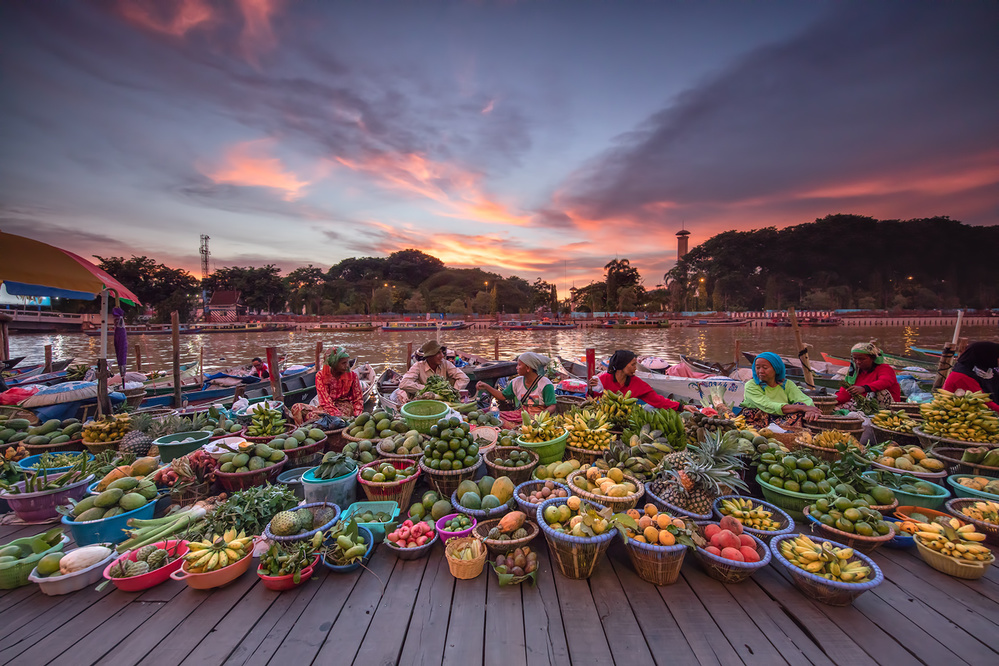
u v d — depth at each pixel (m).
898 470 4.38
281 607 3.05
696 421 5.05
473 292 140.38
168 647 2.70
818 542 3.29
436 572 3.43
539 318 89.94
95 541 3.68
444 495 4.29
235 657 2.62
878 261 131.88
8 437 5.87
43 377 13.48
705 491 3.77
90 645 2.71
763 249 136.12
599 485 3.84
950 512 3.85
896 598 3.14
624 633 2.80
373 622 2.91
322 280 130.50
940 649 2.68
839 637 2.76
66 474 4.34
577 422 4.87
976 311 83.25
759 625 2.87
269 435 5.22
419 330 69.19
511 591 3.20
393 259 173.25
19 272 6.88
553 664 2.57
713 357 32.25
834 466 4.24
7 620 2.93
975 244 136.25
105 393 7.72
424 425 5.11
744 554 3.15
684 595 3.15
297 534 3.50
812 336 51.16
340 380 6.55
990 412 5.24
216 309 92.31
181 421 5.83
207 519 3.70
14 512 4.27
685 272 134.38
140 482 4.09
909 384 11.41
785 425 5.57
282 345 45.06
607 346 41.69
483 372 12.86
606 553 3.70
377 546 3.80
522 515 3.56
